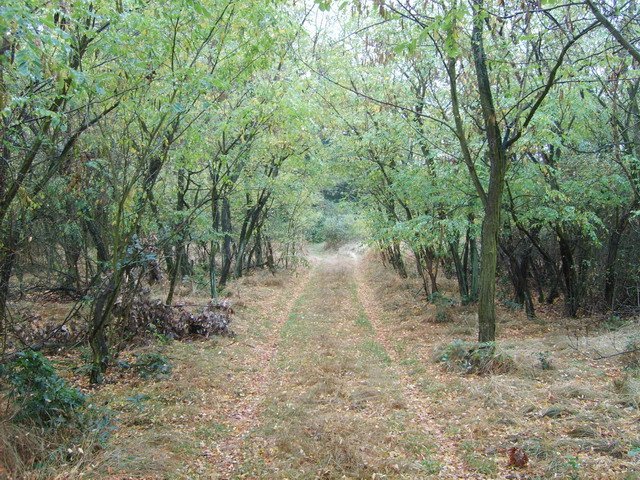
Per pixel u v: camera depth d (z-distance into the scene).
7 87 5.30
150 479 4.65
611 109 10.01
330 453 5.23
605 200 10.35
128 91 6.37
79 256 11.55
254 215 19.69
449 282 17.92
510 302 13.64
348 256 32.69
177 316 10.59
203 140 9.12
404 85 12.30
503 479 4.61
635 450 4.55
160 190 10.74
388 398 7.04
